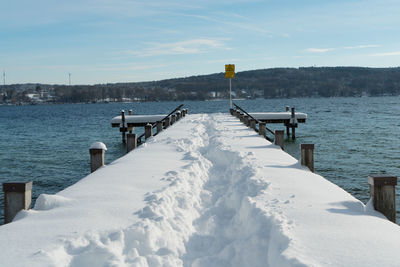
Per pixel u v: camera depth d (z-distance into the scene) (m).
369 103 126.50
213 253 5.48
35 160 22.80
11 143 31.97
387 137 30.27
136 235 4.92
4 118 81.06
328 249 4.30
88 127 48.78
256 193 7.08
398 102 131.25
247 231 5.70
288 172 8.94
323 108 91.06
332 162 20.03
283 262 4.06
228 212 7.31
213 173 10.72
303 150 9.70
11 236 4.80
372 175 6.02
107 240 4.68
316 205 6.12
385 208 5.91
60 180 17.64
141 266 4.33
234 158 11.25
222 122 24.77
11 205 5.98
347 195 6.81
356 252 4.21
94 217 5.58
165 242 5.19
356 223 5.23
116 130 43.25
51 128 48.22
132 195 6.89
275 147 13.26
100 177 8.52
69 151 26.45
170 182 8.02
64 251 4.39
